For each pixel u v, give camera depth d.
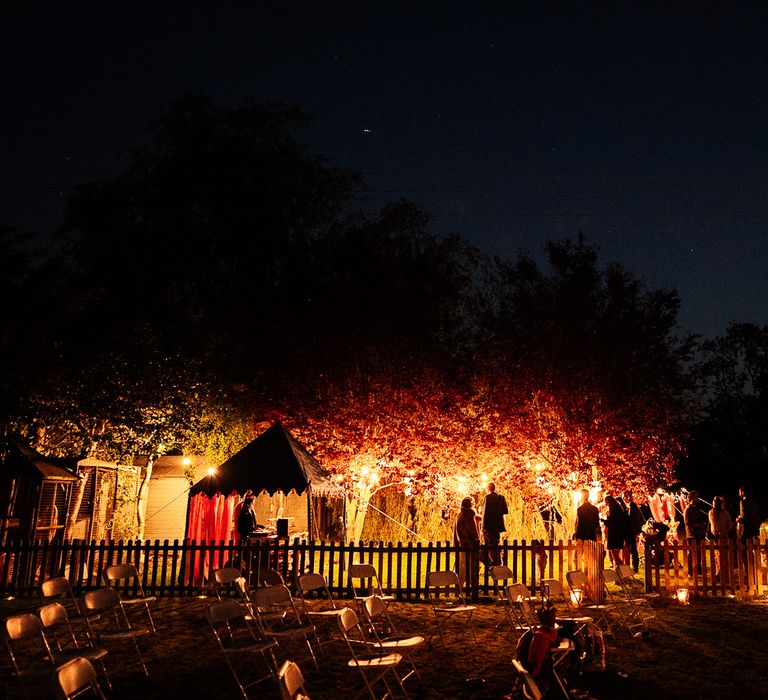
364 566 11.84
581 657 8.95
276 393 25.31
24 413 15.99
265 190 28.83
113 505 20.72
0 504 15.82
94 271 26.03
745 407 42.94
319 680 8.73
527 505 22.25
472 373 23.67
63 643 10.39
